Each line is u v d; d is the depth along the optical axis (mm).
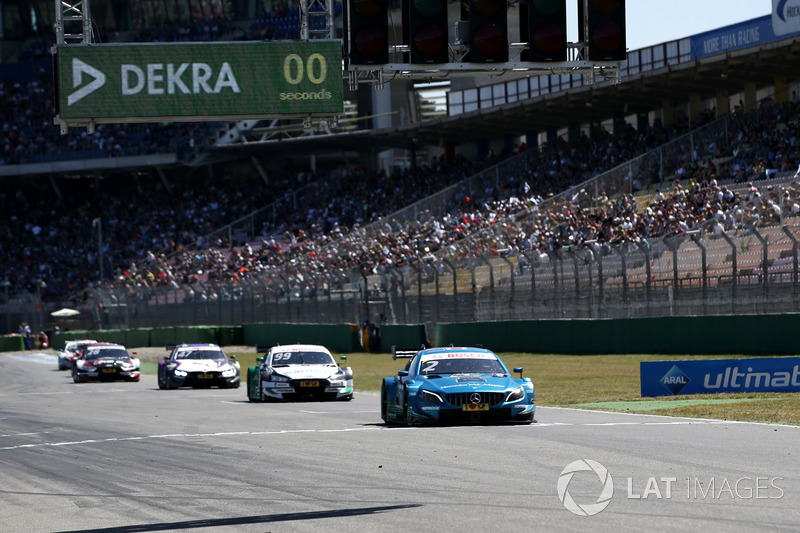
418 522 29984
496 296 144750
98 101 64688
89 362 138875
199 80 65750
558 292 133875
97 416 77312
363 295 168875
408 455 46188
